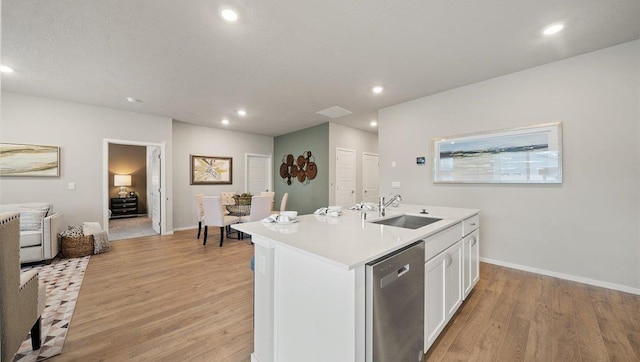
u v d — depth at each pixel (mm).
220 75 3258
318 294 1248
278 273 1479
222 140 6430
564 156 2854
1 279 1246
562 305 2268
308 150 6348
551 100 2928
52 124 4055
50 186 4031
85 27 2248
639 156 2484
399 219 2441
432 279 1680
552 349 1717
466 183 3562
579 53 2736
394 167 4383
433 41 2518
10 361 1318
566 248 2855
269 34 2391
